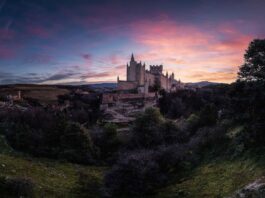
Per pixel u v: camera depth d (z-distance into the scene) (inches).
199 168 1852.9
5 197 1382.9
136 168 1823.3
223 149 1899.6
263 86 1888.5
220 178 1556.3
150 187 1765.5
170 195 1612.9
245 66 2127.2
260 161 1448.1
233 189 1344.7
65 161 2738.7
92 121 5536.4
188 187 1633.9
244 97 2053.4
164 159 2063.2
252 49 2094.0
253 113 1914.4
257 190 1142.3
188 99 5792.3
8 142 3053.6
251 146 1672.0
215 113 2738.7
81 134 3041.3
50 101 7726.4
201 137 2236.7
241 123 2085.4
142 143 2837.1
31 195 1475.1
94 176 2237.9
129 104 6934.1
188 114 4554.6
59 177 2058.3
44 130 3634.4
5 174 1729.8
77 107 6830.7
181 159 2042.3
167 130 2829.7
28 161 2463.1
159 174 1894.7
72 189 1803.6
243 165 1535.4
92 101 7755.9
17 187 1459.2
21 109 5034.5
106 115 5802.2
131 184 1768.0
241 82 2140.7
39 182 1772.9
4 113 4335.6
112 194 1737.2
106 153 3127.5
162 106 6264.8
